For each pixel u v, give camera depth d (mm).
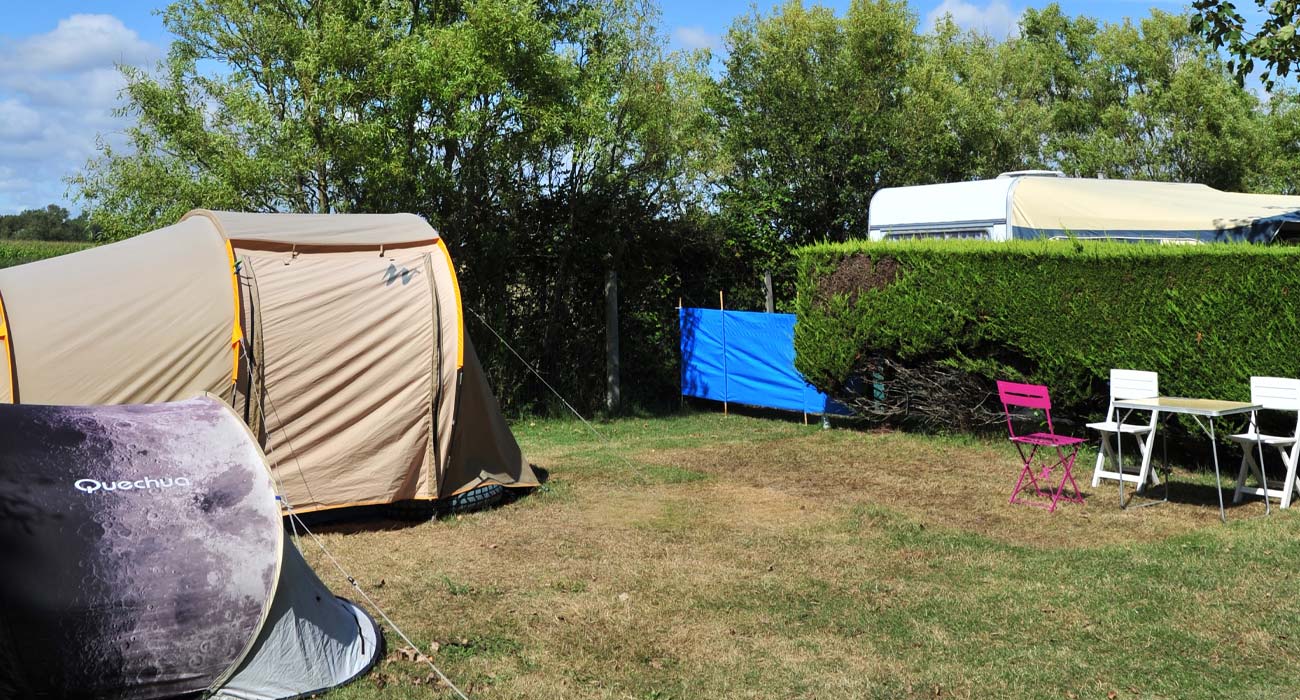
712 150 16406
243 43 13547
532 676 5434
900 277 12609
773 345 14781
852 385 13562
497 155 14289
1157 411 8961
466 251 14898
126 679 4727
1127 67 37188
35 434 5168
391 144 13688
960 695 5152
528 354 15602
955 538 8047
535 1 14648
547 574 7258
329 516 8961
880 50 22016
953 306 12016
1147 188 13938
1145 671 5375
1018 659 5578
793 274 17531
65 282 8172
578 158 14844
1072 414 11422
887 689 5219
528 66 13992
